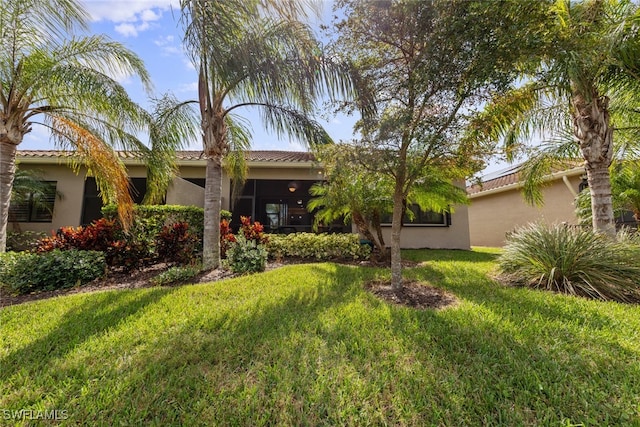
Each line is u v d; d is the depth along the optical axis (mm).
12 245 9461
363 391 2232
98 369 2545
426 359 2646
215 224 6371
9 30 5461
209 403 2139
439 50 3973
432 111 4332
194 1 5031
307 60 5609
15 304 4516
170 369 2559
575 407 2027
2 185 5871
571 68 4066
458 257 8656
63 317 3715
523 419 1941
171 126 6895
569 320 3395
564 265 4789
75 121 6605
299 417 2002
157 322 3529
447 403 2096
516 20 3645
